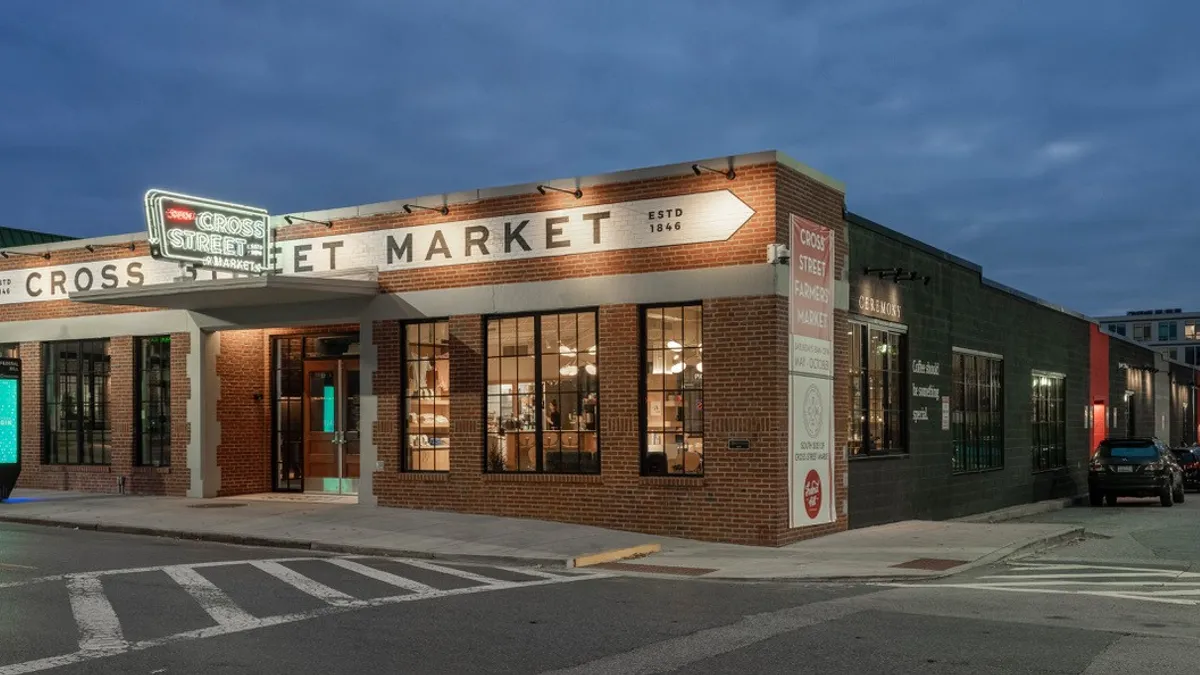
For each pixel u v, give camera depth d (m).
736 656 8.40
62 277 23.81
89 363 23.62
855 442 18.84
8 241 28.14
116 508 19.59
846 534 17.48
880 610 10.48
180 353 21.91
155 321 22.33
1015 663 8.16
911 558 14.56
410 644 8.80
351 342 21.55
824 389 17.44
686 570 13.67
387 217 19.66
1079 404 34.44
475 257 18.73
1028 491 28.62
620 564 14.23
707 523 16.50
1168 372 50.69
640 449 17.20
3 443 21.16
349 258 20.03
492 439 18.66
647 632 9.33
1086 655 8.44
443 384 19.27
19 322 24.33
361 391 19.78
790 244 16.53
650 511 16.97
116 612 10.11
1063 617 10.12
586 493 17.55
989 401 26.23
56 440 24.05
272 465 22.45
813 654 8.46
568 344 18.06
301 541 15.73
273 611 10.23
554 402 18.14
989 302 26.09
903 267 21.03
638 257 17.23
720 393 16.48
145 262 22.73
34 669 7.90
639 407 17.22
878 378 19.94
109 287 23.14
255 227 20.20
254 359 22.50
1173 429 51.72
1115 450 28.66
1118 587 12.20
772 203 16.20
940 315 22.81
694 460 16.91
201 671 7.85
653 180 17.16
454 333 18.89
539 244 18.12
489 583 12.30
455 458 18.83
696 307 16.98
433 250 19.16
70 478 23.52
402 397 19.58
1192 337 127.62
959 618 10.04
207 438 21.59
